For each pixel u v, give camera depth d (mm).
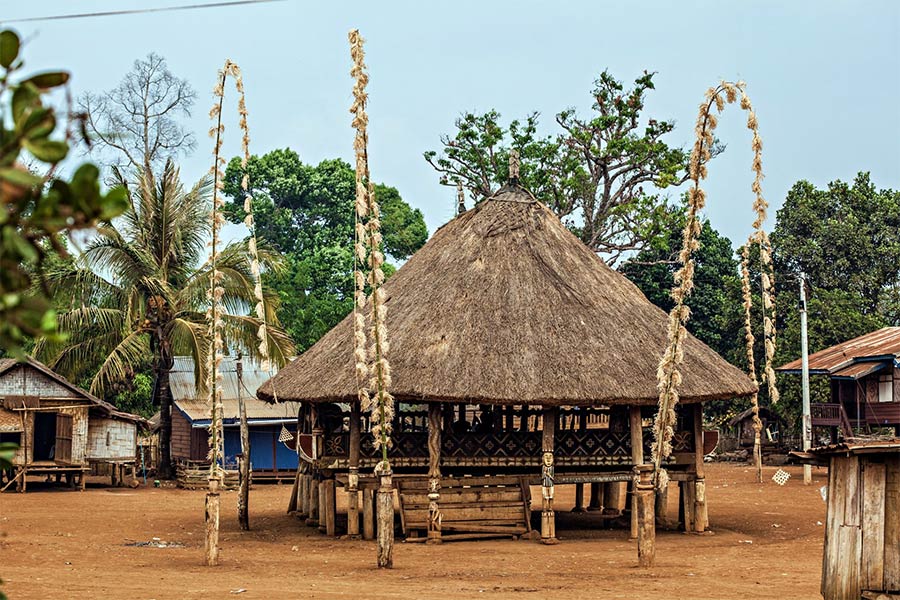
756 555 19891
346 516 27391
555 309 22984
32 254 2887
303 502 27625
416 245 68188
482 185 51719
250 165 67125
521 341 22094
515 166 26484
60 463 36562
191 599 14031
